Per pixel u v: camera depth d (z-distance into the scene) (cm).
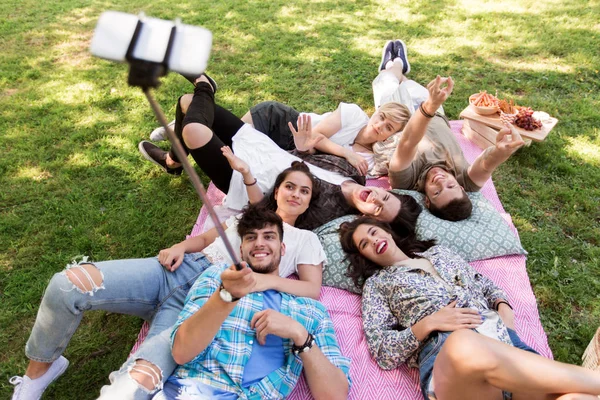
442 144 322
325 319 224
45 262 295
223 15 605
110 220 325
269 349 206
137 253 306
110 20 96
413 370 224
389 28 566
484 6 618
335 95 451
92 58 513
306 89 460
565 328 262
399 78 439
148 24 97
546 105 434
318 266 257
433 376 192
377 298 240
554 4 620
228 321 203
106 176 361
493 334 209
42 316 199
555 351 251
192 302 202
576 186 353
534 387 170
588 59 497
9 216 324
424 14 598
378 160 346
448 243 276
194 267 240
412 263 245
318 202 295
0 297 275
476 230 282
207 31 99
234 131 314
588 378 168
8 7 635
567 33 549
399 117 336
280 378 201
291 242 259
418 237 280
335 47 526
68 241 310
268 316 199
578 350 252
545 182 359
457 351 175
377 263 255
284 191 275
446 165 315
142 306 223
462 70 486
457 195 287
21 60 509
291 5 630
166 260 234
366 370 224
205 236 260
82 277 202
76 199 340
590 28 560
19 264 294
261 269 229
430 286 229
